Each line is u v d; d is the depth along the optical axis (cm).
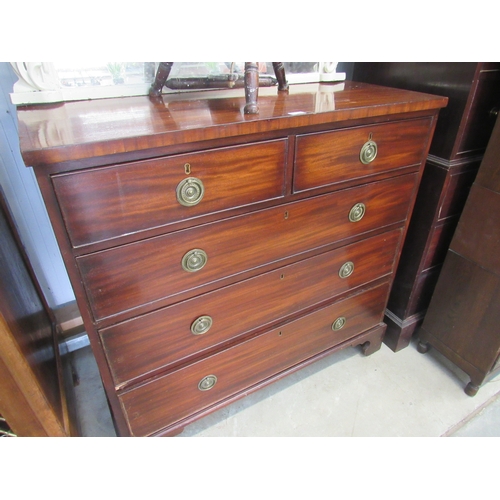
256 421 121
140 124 69
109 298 76
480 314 119
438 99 95
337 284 114
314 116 78
